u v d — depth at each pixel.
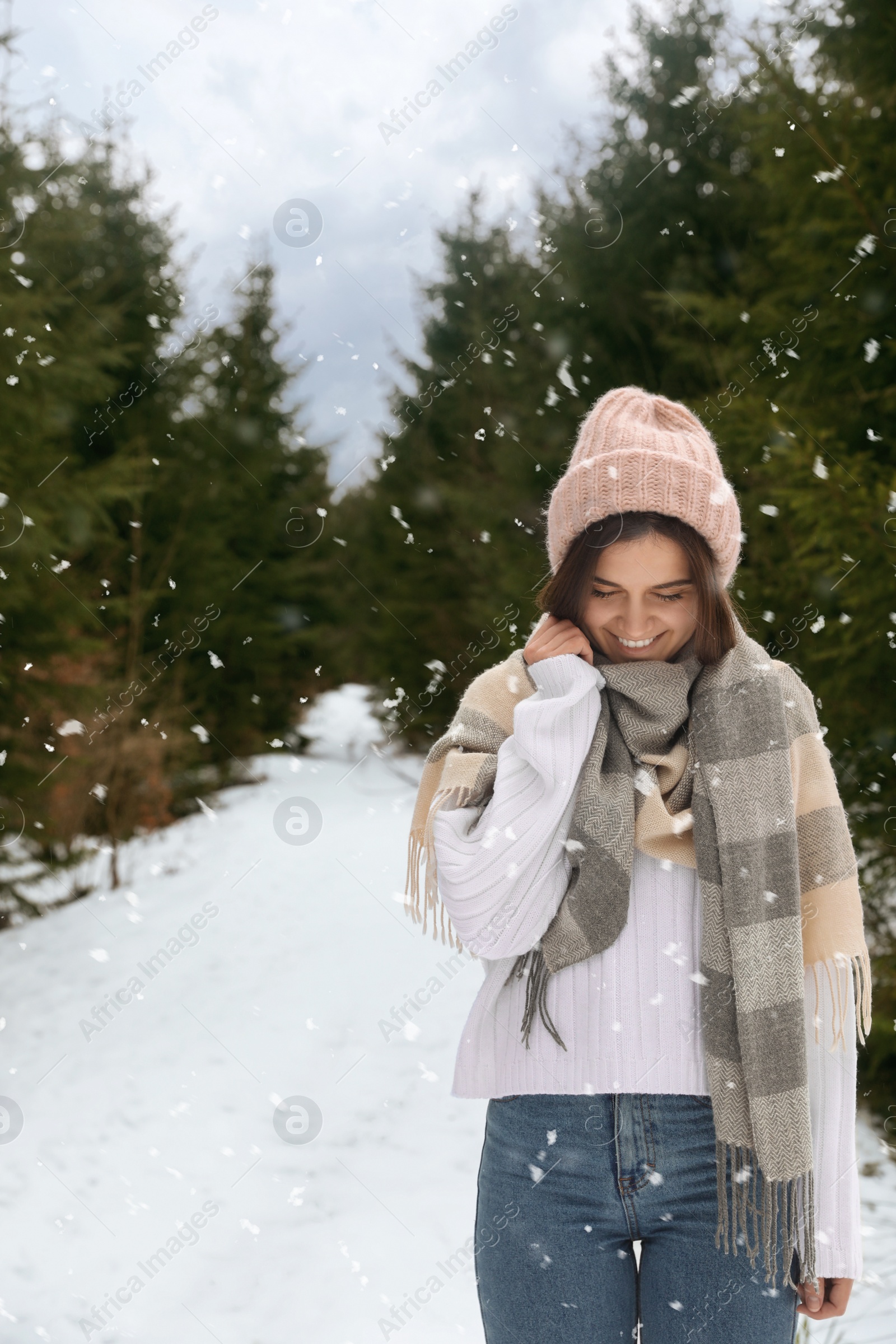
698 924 1.25
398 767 14.16
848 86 4.54
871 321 4.27
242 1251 3.35
